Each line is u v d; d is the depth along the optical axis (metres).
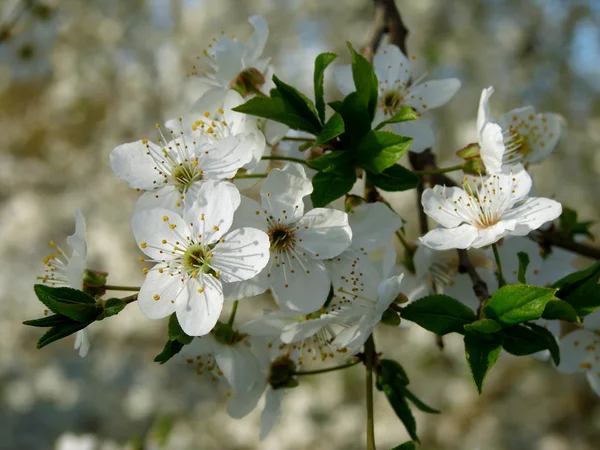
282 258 0.12
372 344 0.13
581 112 0.48
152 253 0.12
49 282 0.14
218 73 0.14
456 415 0.43
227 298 0.11
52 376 0.48
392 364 0.13
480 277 0.14
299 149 0.13
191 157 0.12
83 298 0.11
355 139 0.12
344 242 0.12
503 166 0.13
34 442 0.46
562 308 0.11
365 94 0.12
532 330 0.11
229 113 0.13
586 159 0.47
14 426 0.46
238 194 0.11
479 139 0.13
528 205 0.12
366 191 0.13
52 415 0.47
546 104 0.48
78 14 0.47
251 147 0.12
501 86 0.47
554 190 0.45
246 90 0.14
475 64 0.48
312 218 0.12
